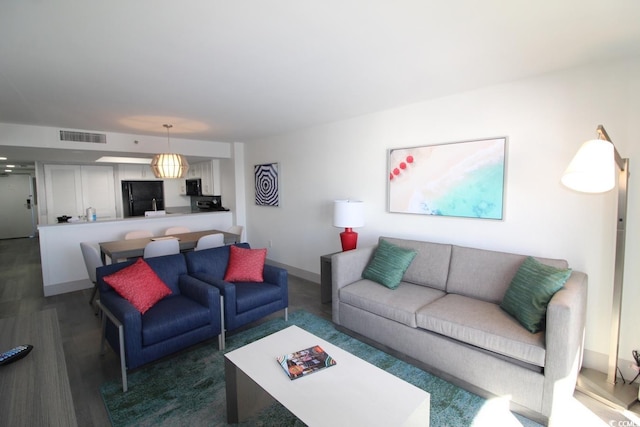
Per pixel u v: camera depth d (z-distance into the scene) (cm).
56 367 120
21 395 104
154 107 344
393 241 344
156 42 193
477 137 300
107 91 286
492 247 298
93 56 211
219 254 354
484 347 213
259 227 593
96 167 722
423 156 339
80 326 332
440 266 301
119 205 748
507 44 203
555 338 186
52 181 679
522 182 276
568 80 249
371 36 190
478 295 270
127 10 157
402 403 158
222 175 663
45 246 430
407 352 256
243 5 154
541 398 192
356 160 410
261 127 469
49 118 384
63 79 252
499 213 289
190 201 836
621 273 217
